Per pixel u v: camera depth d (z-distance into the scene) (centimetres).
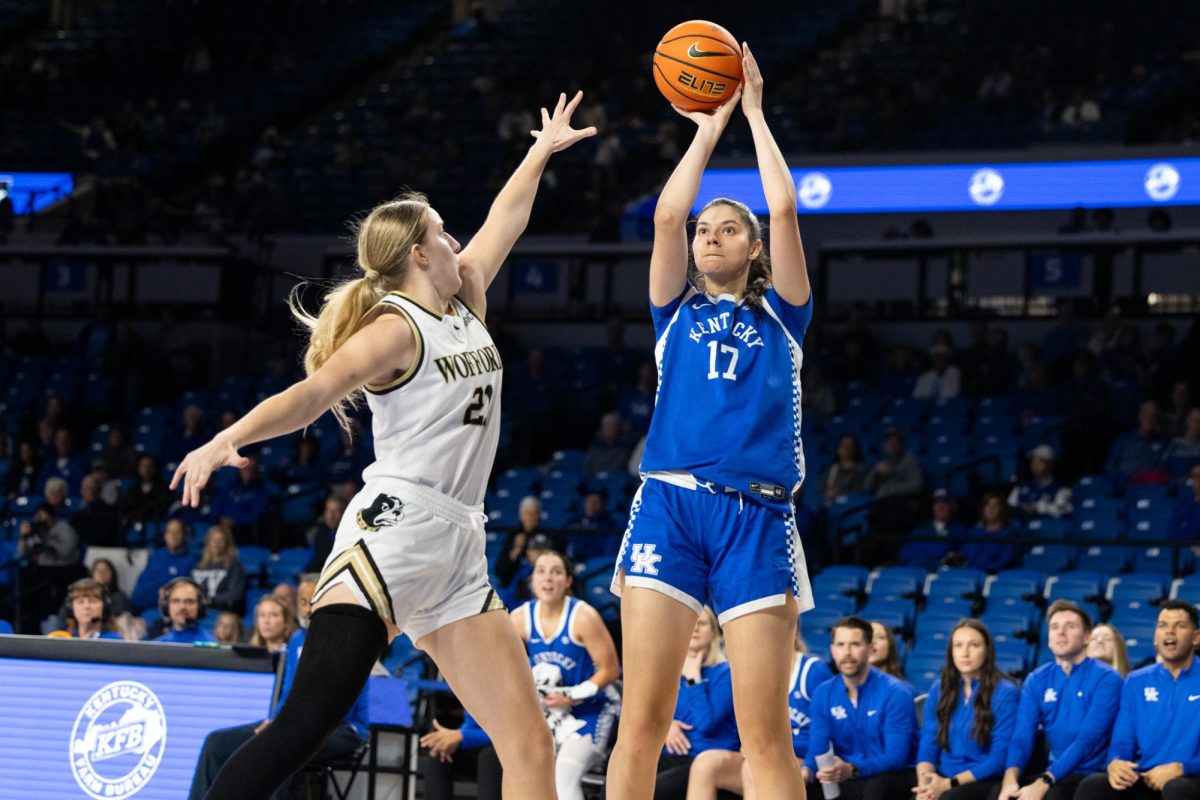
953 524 1405
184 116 2705
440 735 908
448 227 2323
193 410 1775
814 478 1605
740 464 449
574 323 2036
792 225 460
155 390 1956
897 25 2641
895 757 851
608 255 2038
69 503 1708
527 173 526
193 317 2050
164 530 1593
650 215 2261
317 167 2525
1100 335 1734
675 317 475
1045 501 1444
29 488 1731
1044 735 848
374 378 426
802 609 456
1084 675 833
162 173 2572
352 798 962
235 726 674
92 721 686
